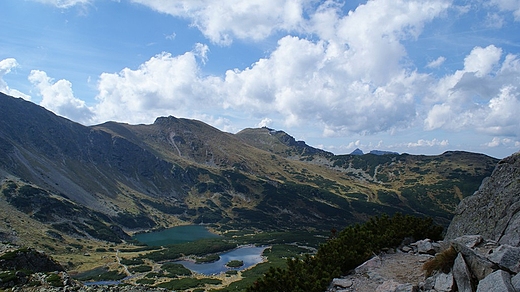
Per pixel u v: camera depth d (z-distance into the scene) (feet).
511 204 61.93
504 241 56.39
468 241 58.85
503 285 35.35
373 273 59.98
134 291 89.40
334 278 61.11
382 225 87.61
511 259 40.22
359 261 67.05
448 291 43.16
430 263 51.60
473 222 71.51
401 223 86.07
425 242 71.67
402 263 63.87
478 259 42.83
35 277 90.48
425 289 47.67
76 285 88.89
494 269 40.34
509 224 58.75
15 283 87.25
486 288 37.14
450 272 46.42
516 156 70.69
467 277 42.01
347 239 77.25
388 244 75.00
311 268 68.28
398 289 48.24
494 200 68.03
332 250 72.08
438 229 83.20
